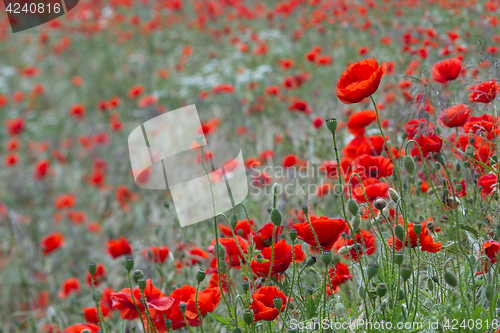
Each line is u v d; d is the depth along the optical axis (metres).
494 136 2.91
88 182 9.47
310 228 2.37
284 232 3.97
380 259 2.50
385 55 8.00
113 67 14.23
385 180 3.46
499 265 2.37
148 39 14.65
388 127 4.52
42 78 15.02
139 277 2.30
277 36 11.98
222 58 12.73
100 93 13.19
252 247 2.58
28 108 13.37
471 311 2.24
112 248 4.32
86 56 15.53
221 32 13.73
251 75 9.77
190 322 2.55
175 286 3.83
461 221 2.83
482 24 7.22
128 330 3.55
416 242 2.40
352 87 2.33
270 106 8.34
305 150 5.92
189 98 10.48
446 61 3.24
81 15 17.11
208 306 2.49
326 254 2.22
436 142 2.96
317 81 9.03
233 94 9.53
